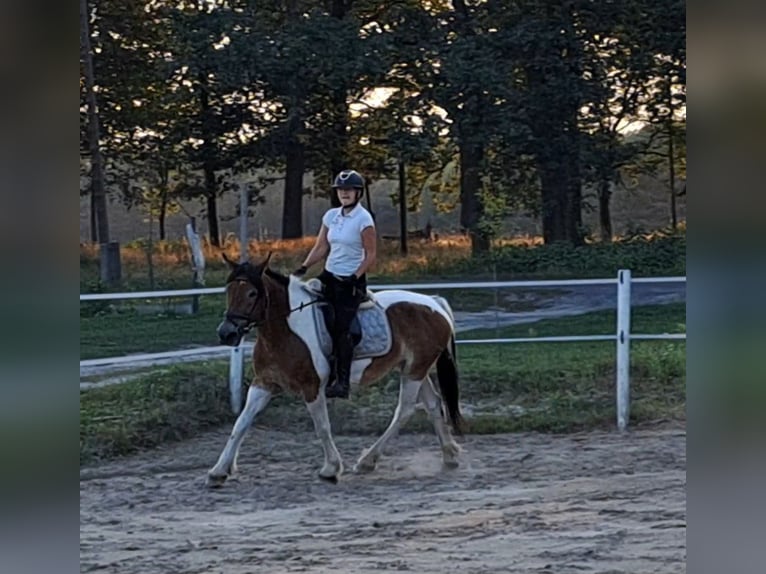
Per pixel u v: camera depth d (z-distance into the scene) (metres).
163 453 10.03
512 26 24.67
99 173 22.48
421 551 6.53
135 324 15.88
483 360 13.23
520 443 10.31
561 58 24.30
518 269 22.14
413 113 24.69
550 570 5.99
